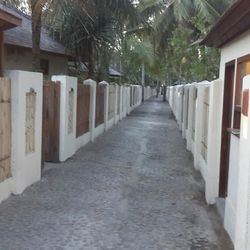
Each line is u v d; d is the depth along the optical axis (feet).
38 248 17.12
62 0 36.99
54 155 34.86
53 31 56.39
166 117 93.25
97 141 48.60
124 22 52.29
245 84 15.23
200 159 33.88
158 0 82.53
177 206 23.98
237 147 18.26
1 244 17.39
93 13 45.68
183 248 17.76
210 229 20.26
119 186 27.99
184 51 64.39
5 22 25.38
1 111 22.43
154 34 83.15
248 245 14.39
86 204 23.50
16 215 21.02
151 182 29.71
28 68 53.62
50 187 26.66
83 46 57.11
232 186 19.11
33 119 27.04
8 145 23.62
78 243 17.81
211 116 24.41
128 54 84.53
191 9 75.46
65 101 34.96
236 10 17.17
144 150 44.04
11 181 24.18
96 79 63.82
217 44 25.46
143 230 19.77
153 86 272.31
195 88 40.73
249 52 18.78
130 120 80.43
